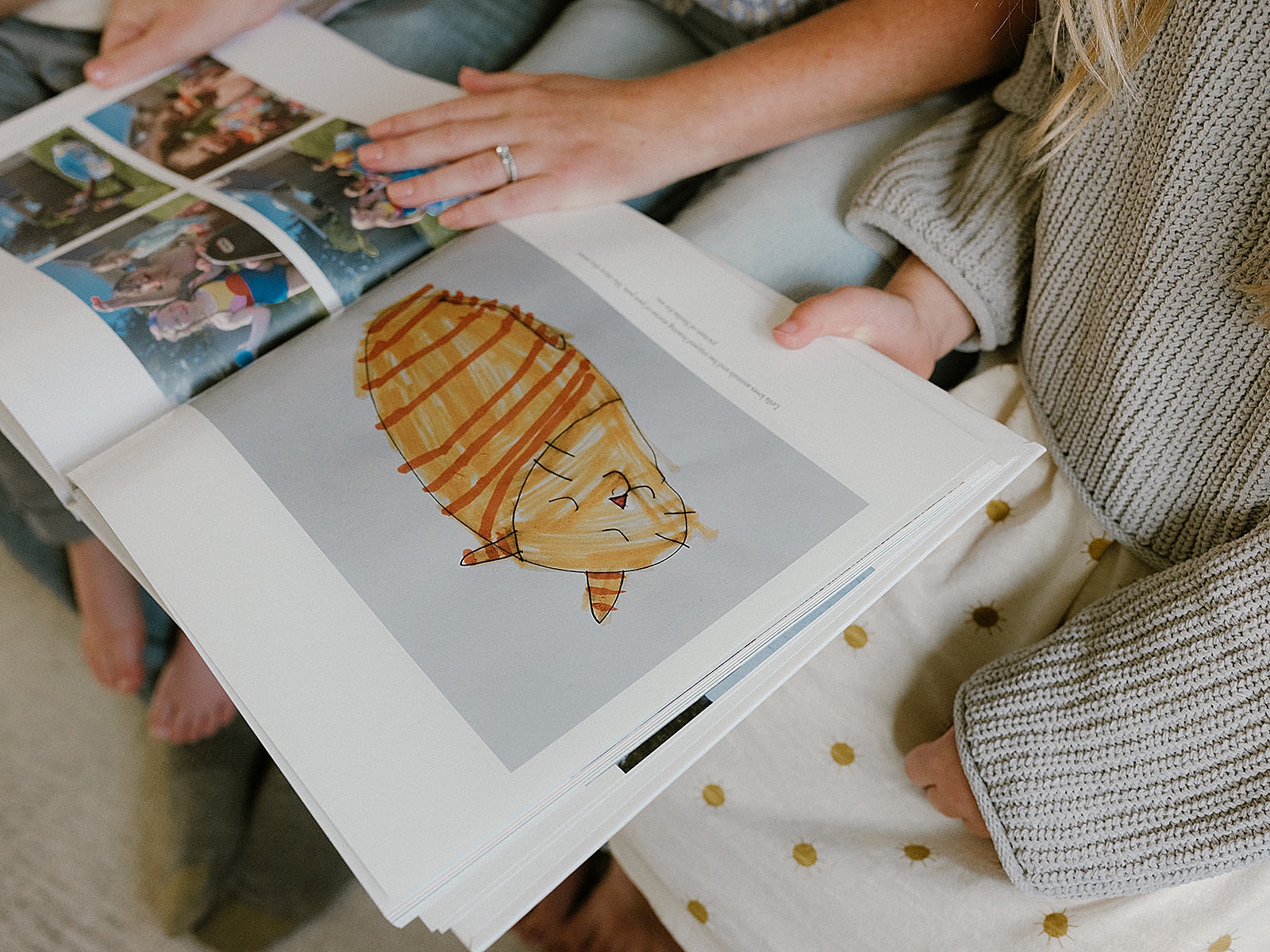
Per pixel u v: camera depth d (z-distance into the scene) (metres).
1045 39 0.50
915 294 0.54
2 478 0.71
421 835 0.34
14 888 0.84
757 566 0.40
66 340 0.46
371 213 0.54
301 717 0.36
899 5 0.56
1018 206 0.51
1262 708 0.39
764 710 0.54
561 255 0.52
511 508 0.42
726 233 0.56
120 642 0.87
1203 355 0.42
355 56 0.64
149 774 0.89
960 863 0.49
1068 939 0.47
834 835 0.53
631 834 0.61
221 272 0.50
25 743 0.91
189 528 0.41
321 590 0.40
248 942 0.81
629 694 0.37
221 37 0.64
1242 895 0.45
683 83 0.57
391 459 0.44
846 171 0.59
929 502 0.41
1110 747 0.42
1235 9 0.37
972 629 0.52
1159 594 0.42
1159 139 0.41
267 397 0.45
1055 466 0.52
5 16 0.67
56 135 0.58
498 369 0.47
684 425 0.45
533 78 0.59
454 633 0.38
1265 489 0.43
